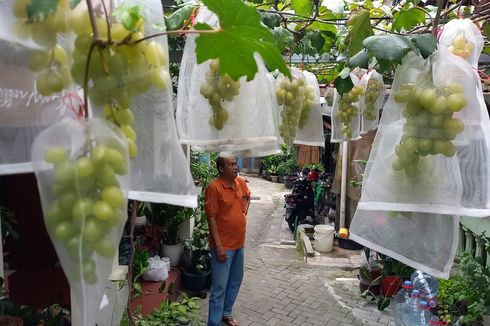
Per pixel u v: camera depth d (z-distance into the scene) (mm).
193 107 1664
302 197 8023
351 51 2195
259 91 1685
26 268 4223
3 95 976
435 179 1391
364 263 5129
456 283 3195
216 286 4031
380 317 4480
